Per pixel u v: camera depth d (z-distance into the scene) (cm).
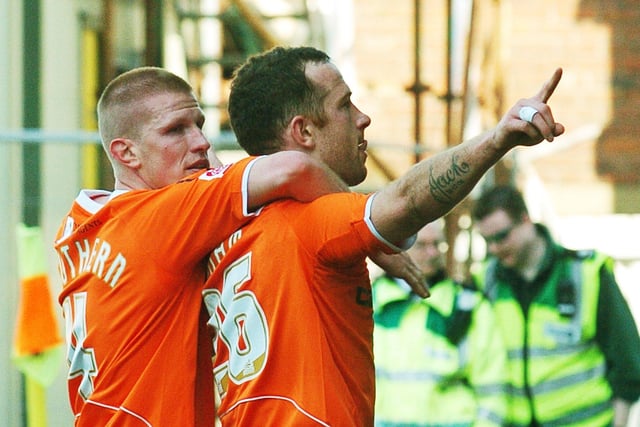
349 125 846
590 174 2812
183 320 834
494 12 2620
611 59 2850
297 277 787
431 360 1509
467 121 2794
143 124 880
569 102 2855
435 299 1519
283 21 3484
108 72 2377
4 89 2053
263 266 792
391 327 1532
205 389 846
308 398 772
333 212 776
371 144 2066
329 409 771
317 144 840
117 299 843
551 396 1480
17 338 1639
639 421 1983
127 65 2675
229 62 3111
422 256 1528
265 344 786
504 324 1505
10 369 1958
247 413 788
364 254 775
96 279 855
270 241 794
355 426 791
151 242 833
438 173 745
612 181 2809
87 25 2433
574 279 1484
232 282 809
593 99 2845
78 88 2372
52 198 2141
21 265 1647
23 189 2047
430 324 1513
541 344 1488
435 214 755
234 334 809
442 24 2873
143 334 834
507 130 723
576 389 1474
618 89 2844
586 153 2819
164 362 831
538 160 2814
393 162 2853
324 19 3152
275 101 840
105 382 845
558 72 728
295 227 792
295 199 801
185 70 3112
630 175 2814
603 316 1474
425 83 2855
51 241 2122
